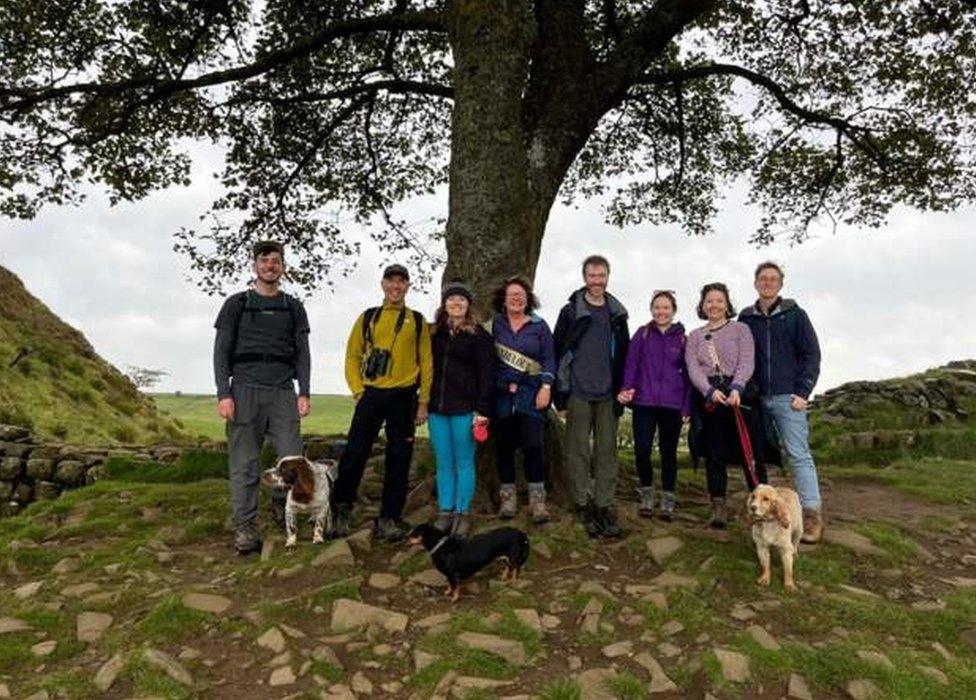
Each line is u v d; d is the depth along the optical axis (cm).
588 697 421
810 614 525
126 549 692
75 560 668
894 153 1195
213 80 960
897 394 1672
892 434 1438
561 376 688
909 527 788
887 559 652
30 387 2000
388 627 501
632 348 716
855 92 1189
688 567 597
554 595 543
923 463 1269
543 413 676
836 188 1300
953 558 700
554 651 476
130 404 2309
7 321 2312
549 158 860
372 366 664
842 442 1443
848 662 458
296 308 704
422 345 666
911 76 1115
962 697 437
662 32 898
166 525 787
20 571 666
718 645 472
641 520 715
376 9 1148
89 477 1210
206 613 524
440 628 491
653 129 1377
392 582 571
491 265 768
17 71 1029
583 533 664
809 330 682
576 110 875
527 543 577
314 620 519
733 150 1388
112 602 555
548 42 899
